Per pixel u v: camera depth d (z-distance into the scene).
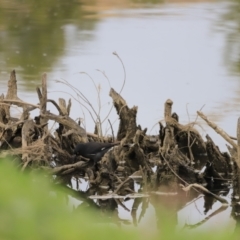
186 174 13.54
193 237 5.07
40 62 23.48
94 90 19.66
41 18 31.89
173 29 30.00
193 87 20.50
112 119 16.95
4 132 13.42
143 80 21.30
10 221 4.86
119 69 22.77
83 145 13.06
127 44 27.05
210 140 13.57
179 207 12.06
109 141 14.48
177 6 36.16
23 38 27.77
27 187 5.19
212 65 23.66
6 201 4.95
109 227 5.32
